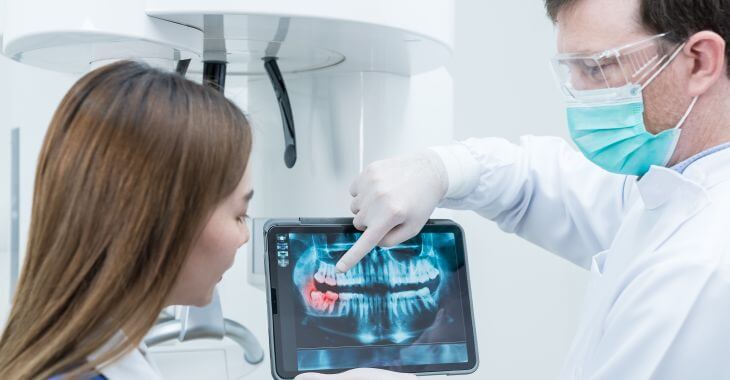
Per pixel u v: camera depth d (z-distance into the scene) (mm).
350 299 913
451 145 1088
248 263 1153
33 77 1110
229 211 682
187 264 670
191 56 827
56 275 623
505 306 1669
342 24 776
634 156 871
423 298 943
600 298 895
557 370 1702
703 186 810
